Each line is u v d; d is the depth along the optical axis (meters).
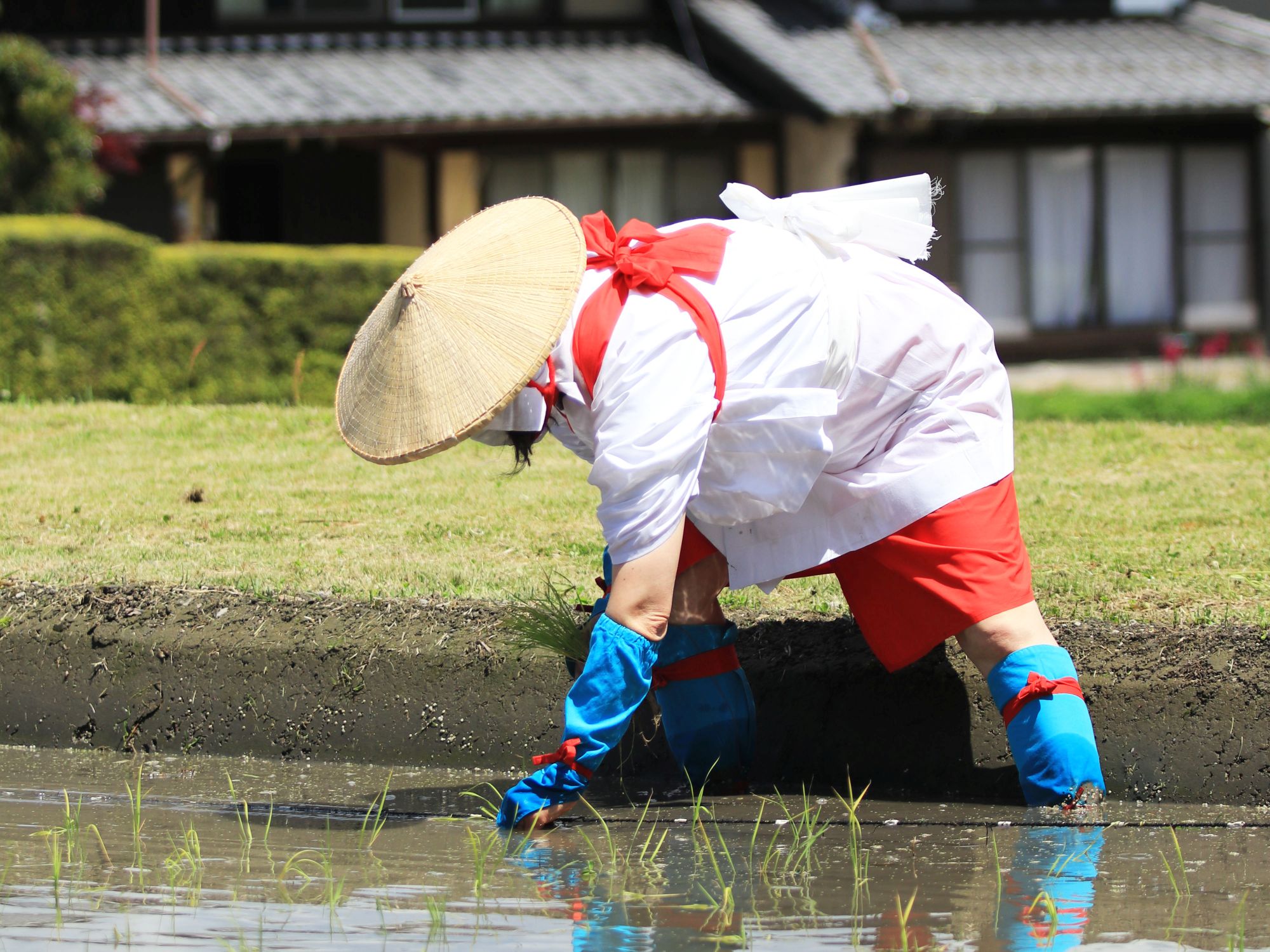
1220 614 15.83
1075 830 12.85
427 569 18.89
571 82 71.56
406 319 11.95
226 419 31.00
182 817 14.11
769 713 15.55
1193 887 11.27
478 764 16.11
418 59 73.75
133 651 17.41
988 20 82.00
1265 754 14.12
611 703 12.41
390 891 11.58
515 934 10.52
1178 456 26.14
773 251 12.98
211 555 19.80
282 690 16.86
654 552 12.09
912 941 10.19
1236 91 73.31
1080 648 15.02
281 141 67.50
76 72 68.62
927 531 13.10
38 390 41.28
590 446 12.81
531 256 12.15
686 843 12.80
